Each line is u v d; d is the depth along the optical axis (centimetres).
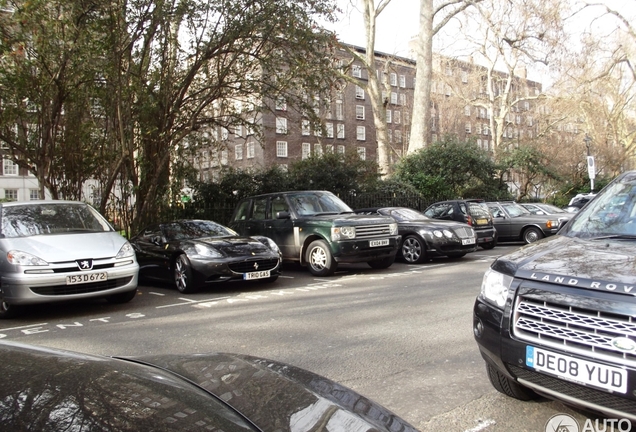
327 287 911
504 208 1753
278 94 1378
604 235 362
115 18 1087
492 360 325
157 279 965
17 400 132
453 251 1210
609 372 259
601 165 3388
